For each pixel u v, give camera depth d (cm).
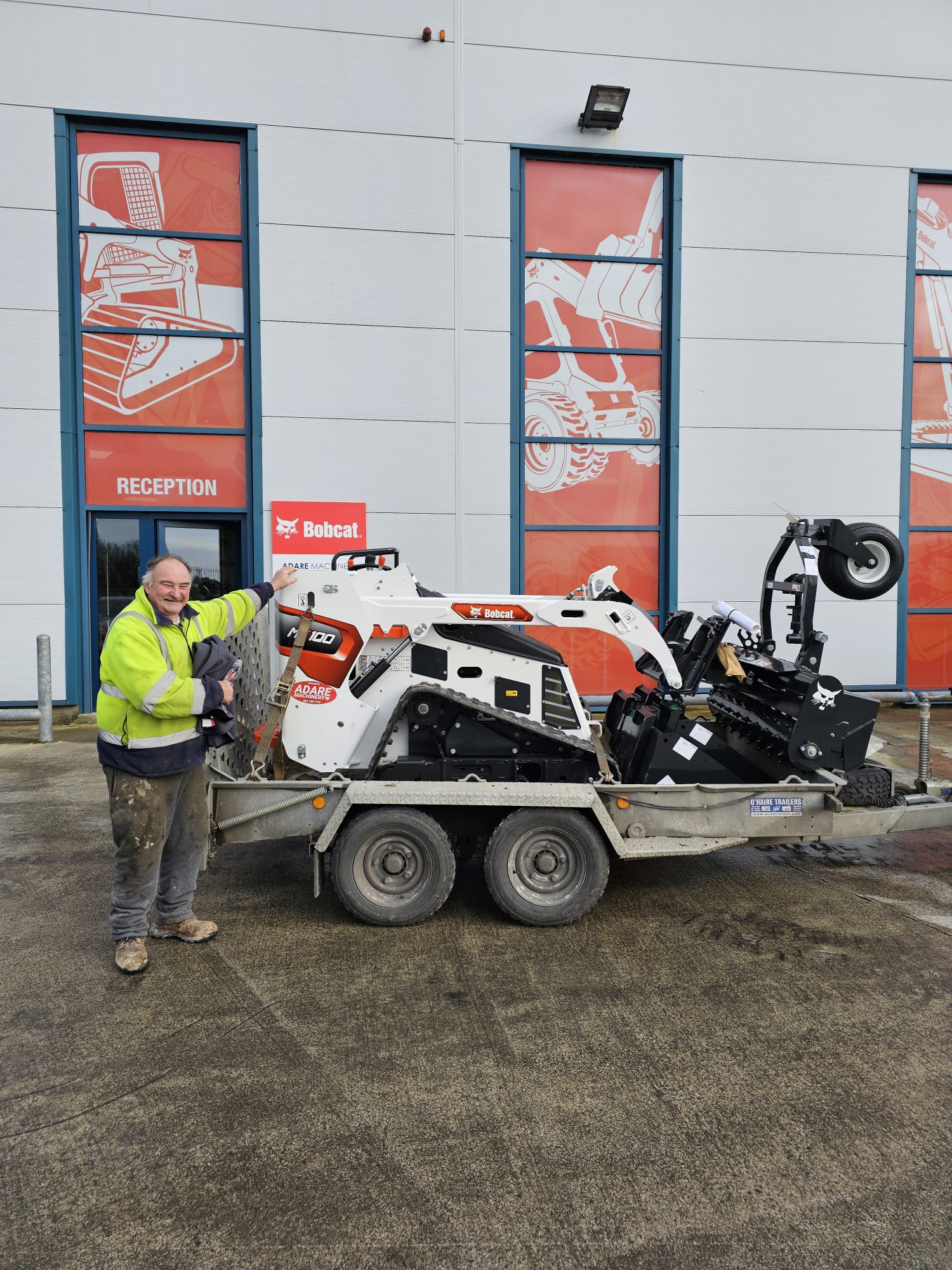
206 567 877
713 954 347
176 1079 259
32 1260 191
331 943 354
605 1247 196
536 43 852
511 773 395
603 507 908
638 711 439
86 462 836
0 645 825
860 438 932
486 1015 297
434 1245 196
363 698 396
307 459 851
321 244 840
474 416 870
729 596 924
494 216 859
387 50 835
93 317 827
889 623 953
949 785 437
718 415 908
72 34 796
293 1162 223
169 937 356
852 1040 283
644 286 896
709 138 885
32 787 597
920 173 923
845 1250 196
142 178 823
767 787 387
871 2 896
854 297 922
